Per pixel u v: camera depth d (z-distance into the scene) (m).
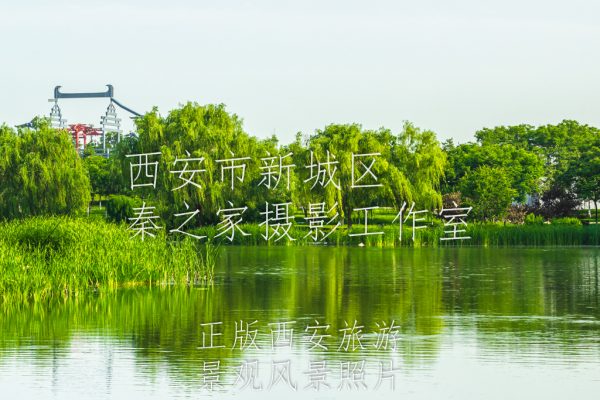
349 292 49.81
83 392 25.67
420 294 49.00
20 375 27.72
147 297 47.00
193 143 100.94
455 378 27.25
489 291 50.38
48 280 45.69
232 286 53.12
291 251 88.06
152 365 29.19
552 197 128.38
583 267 67.56
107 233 53.34
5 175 100.06
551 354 30.80
